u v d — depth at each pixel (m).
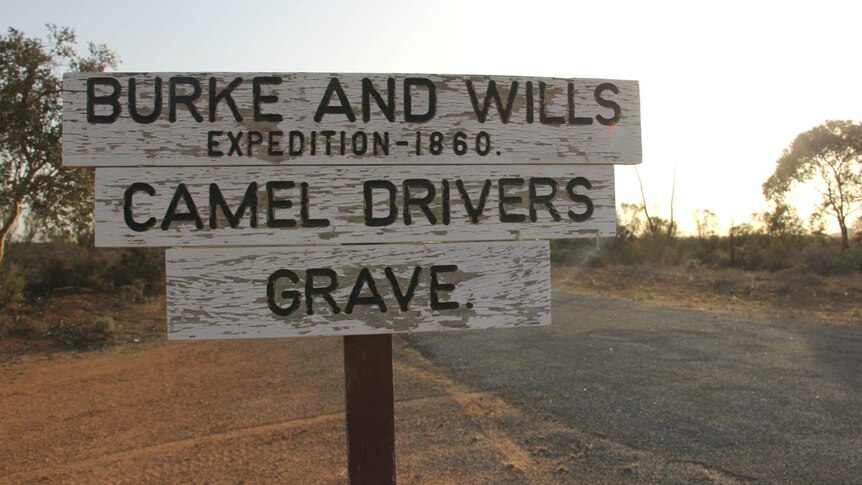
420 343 12.43
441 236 3.10
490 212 3.14
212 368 11.34
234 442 6.59
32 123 17.83
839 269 24.83
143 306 19.33
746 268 30.33
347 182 3.07
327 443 6.41
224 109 3.03
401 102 3.12
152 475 5.71
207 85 3.03
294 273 3.02
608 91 3.26
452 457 5.78
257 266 3.00
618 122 3.26
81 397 9.36
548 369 9.45
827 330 12.66
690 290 22.33
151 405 8.62
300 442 6.48
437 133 3.13
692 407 7.04
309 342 13.78
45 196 18.44
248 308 2.99
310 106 3.07
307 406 7.99
